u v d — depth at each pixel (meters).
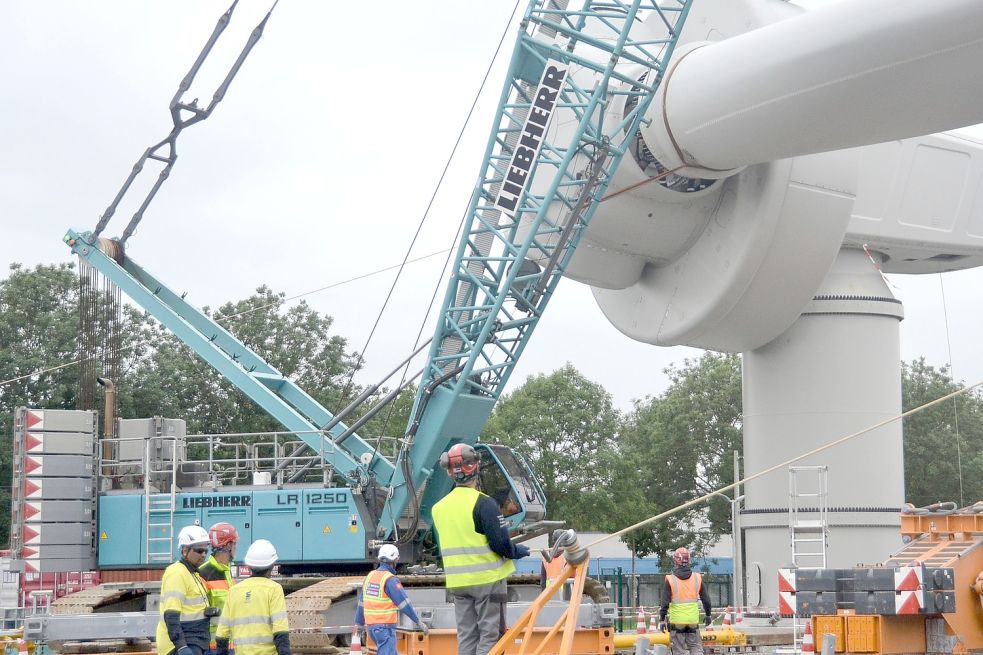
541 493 27.23
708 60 25.78
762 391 33.28
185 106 30.05
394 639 15.71
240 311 64.19
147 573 27.30
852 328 32.66
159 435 28.45
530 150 28.38
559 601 16.75
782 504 32.66
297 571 26.95
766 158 25.88
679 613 18.80
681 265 31.73
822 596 17.42
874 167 32.09
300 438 27.45
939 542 18.83
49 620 19.25
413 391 62.97
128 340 62.78
